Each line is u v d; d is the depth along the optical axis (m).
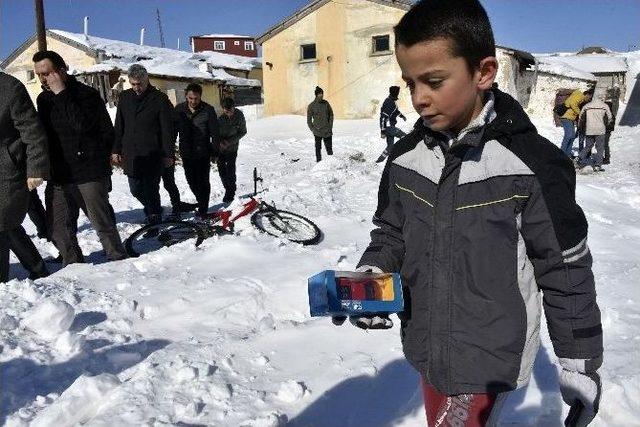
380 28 23.77
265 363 3.19
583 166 12.34
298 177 10.03
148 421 2.57
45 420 2.54
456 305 1.62
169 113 6.89
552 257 1.53
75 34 31.02
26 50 31.05
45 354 3.22
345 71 24.59
